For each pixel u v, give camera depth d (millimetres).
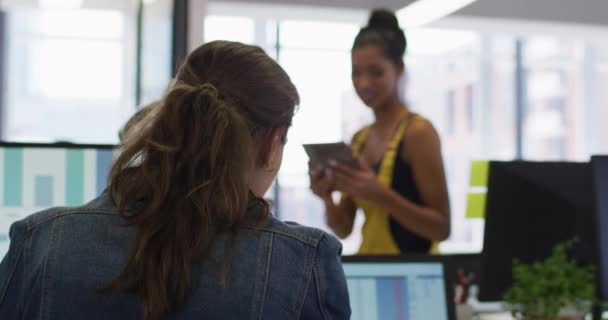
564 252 1847
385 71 2094
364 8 5195
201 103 818
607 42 6398
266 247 837
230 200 805
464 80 6445
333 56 5621
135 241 787
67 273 803
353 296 1385
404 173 2088
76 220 842
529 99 6578
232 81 847
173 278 782
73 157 1504
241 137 813
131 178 828
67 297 793
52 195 1490
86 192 1503
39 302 802
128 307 781
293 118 886
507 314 1951
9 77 6781
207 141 805
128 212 816
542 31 5969
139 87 2396
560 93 6633
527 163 1844
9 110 6812
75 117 6805
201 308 784
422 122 2080
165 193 791
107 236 820
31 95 6832
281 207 5465
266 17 5562
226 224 819
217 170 802
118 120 6066
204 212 789
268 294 811
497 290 1837
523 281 1597
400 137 2092
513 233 1832
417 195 2090
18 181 1479
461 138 6469
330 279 862
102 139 6750
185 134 811
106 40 6691
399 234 2061
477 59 6461
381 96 2115
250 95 844
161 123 822
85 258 809
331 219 2180
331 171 2037
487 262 1835
